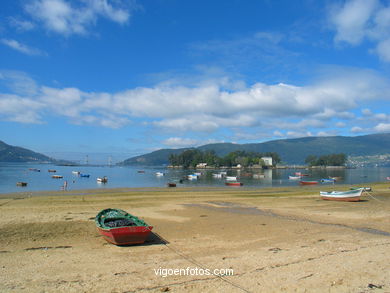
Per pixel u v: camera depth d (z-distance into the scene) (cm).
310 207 3488
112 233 1745
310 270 1340
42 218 2578
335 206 3559
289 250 1675
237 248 1734
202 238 1983
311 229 2247
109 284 1197
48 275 1296
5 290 1130
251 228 2288
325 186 7900
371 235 2052
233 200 4225
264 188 7206
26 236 1988
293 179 12150
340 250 1662
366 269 1350
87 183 9169
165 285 1188
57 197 4531
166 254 1623
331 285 1180
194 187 7600
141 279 1252
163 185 8519
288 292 1120
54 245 1806
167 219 2692
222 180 11488
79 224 2372
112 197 4559
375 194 4912
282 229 2247
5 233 2042
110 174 16050
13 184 8169
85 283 1206
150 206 3566
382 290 1141
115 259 1534
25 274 1306
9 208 3206
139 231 1802
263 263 1443
